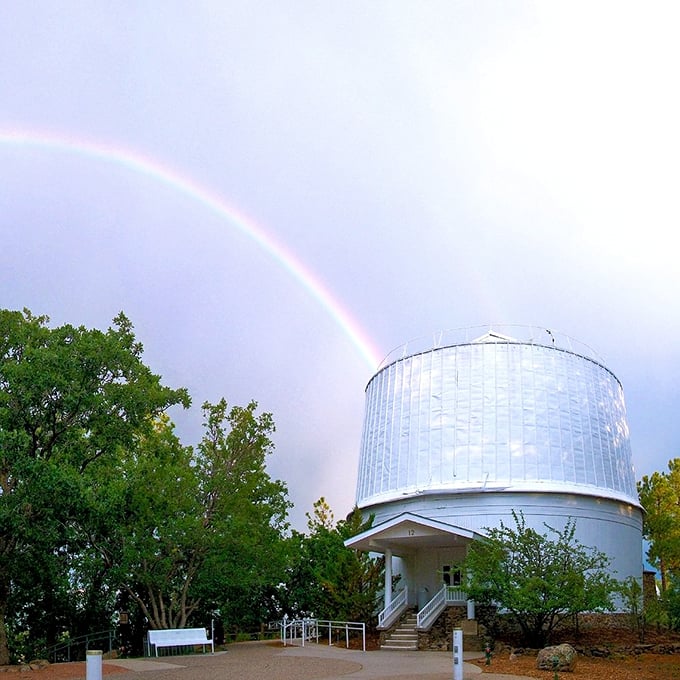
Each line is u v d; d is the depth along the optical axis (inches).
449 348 1638.8
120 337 1208.8
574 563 1206.3
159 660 1073.5
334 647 1285.7
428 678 818.8
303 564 1841.8
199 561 1417.3
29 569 1170.0
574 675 884.0
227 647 1353.3
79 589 1451.8
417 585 1524.4
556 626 1240.8
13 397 1091.3
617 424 1679.4
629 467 1702.8
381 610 1491.1
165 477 1333.7
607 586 1173.7
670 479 2044.8
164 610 1439.5
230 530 1370.6
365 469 1765.5
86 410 1146.7
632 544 1611.7
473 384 1585.9
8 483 1105.4
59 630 1492.4
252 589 1653.5
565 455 1530.5
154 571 1355.8
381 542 1432.1
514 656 1063.0
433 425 1598.2
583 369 1633.9
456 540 1397.6
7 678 870.4
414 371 1678.2
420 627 1259.2
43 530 1075.3
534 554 1190.3
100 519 1164.5
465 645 1218.0
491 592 1166.3
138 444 1421.0
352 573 1397.6
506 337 1663.4
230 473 1470.2
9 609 1373.0
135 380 1209.4
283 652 1189.1
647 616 1270.9
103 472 1226.6
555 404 1565.0
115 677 849.5
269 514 1535.4
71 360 1125.1
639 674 900.6
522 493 1480.1
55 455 1146.0
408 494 1557.6
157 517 1314.0
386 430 1697.8
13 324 1164.5
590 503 1519.4
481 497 1492.4
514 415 1544.0
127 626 1505.9
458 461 1542.8
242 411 1518.2
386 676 839.7
